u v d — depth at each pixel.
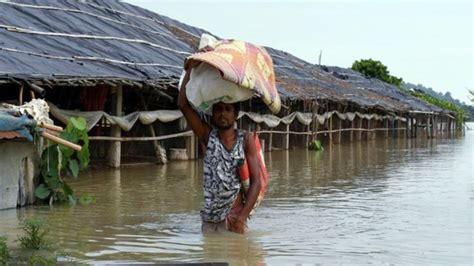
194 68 6.37
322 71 36.81
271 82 6.63
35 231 6.11
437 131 46.28
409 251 6.23
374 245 6.47
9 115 7.89
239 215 6.71
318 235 6.93
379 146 27.95
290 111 24.05
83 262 5.48
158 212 8.35
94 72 12.16
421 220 7.98
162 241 6.44
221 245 6.28
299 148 23.91
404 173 14.51
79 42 14.38
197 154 17.22
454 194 10.59
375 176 13.70
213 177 6.55
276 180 12.72
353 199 9.89
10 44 11.82
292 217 8.09
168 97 15.41
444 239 6.82
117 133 14.23
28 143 8.51
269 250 6.14
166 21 24.05
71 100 15.27
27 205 8.66
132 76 13.33
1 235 6.59
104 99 14.30
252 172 6.62
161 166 15.10
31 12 14.59
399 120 39.53
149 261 5.60
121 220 7.67
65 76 10.95
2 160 8.16
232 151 6.50
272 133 22.02
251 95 6.36
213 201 6.62
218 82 6.21
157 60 16.17
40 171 8.80
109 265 5.33
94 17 17.33
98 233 6.85
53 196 8.85
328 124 27.05
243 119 19.97
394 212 8.60
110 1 20.50
